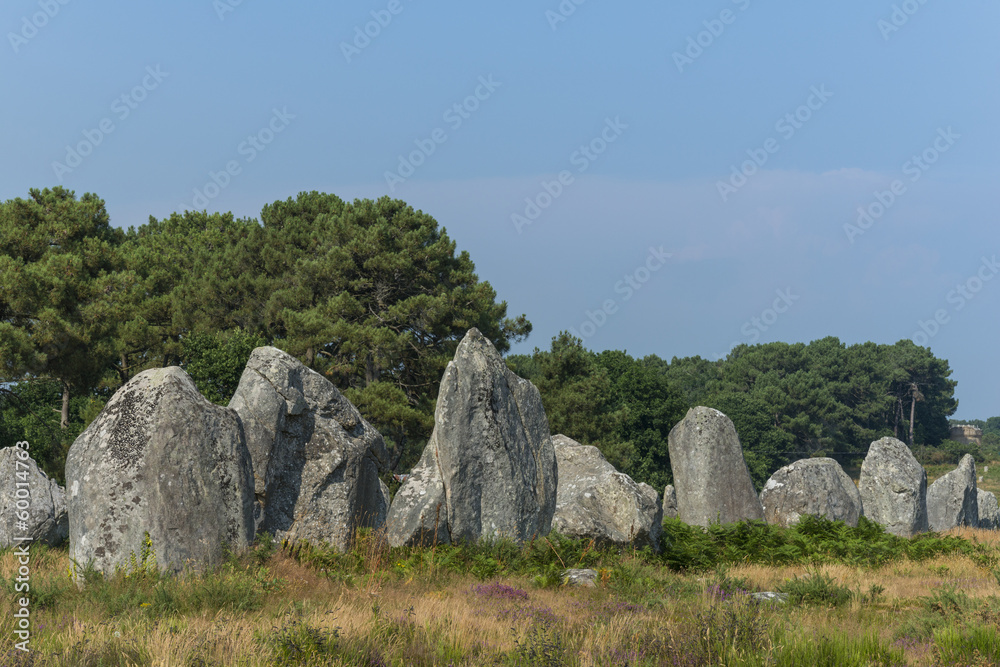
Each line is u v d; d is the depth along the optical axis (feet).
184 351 138.92
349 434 62.03
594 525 67.26
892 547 75.05
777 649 30.86
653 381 235.61
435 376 147.43
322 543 56.49
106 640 30.55
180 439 49.44
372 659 29.45
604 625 35.78
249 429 56.90
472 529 63.36
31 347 106.01
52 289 113.50
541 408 70.64
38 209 128.67
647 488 73.46
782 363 393.50
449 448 63.87
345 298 139.85
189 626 32.60
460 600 44.04
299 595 43.47
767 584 55.01
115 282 124.26
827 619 40.68
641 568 58.80
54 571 50.21
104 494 47.80
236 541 50.55
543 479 68.54
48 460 117.39
